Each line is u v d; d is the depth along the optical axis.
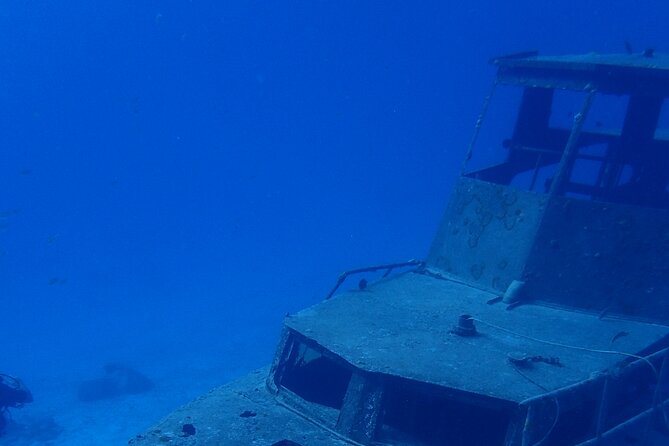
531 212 5.48
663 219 4.91
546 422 3.42
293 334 4.77
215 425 4.12
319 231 72.00
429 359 3.98
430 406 4.64
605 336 4.47
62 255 67.19
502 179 7.28
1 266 61.72
